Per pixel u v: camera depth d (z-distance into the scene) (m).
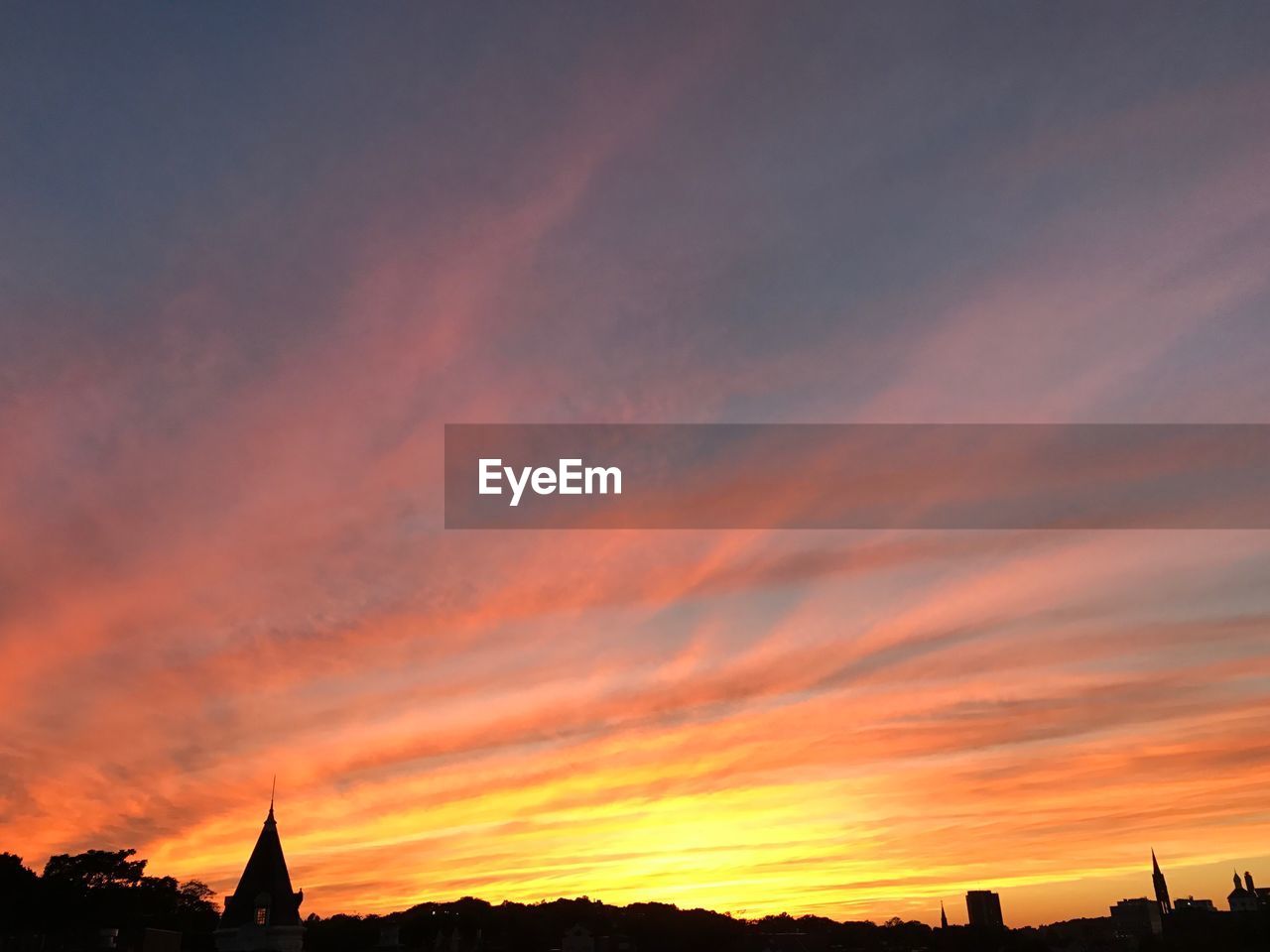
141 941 114.31
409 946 166.50
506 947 181.38
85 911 157.62
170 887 182.88
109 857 171.62
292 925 102.75
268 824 108.12
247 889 103.62
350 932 173.88
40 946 117.69
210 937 156.25
